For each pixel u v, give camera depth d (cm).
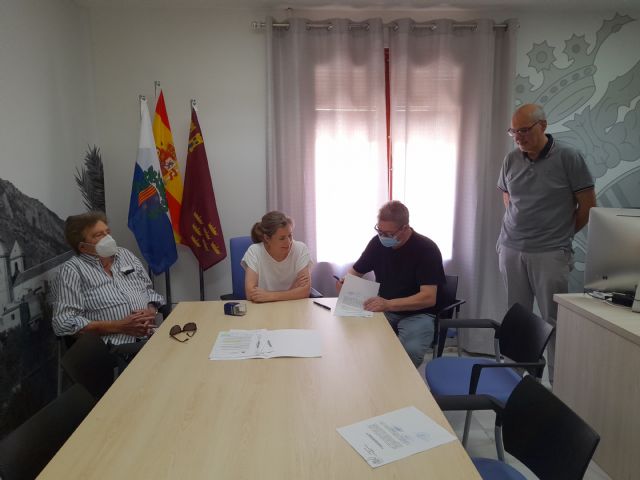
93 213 222
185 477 99
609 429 180
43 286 238
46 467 102
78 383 144
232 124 320
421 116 317
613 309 192
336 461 103
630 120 335
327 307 213
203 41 311
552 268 253
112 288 225
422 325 226
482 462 139
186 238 313
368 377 144
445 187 324
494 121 323
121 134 316
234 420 120
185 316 204
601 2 302
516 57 318
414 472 100
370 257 247
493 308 335
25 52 228
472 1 297
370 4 302
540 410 122
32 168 232
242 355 161
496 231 331
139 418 122
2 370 201
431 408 126
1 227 204
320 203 325
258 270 237
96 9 304
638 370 163
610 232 191
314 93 313
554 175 246
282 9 309
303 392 135
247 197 329
